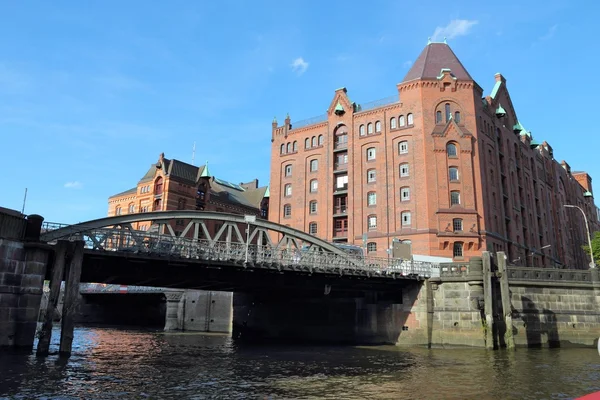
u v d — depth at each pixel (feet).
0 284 74.74
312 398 56.44
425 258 159.53
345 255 124.16
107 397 54.24
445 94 184.75
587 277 120.47
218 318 192.44
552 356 96.99
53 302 78.23
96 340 138.10
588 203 361.30
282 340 148.36
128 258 86.28
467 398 57.21
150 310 261.65
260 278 108.88
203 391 59.41
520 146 232.94
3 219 76.07
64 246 80.18
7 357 73.31
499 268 114.42
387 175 187.21
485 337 110.32
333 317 142.51
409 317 122.72
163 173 246.47
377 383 66.80
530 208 233.55
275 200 220.02
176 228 237.45
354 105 205.67
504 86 225.56
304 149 216.95
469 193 173.47
